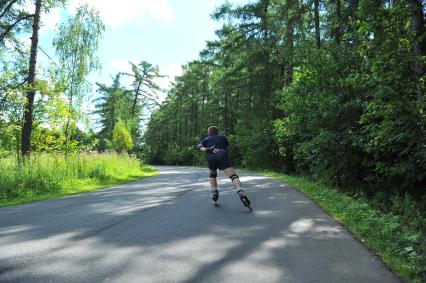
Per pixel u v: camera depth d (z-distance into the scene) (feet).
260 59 92.38
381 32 25.96
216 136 30.42
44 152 61.67
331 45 45.50
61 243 18.56
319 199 34.32
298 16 68.08
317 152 45.03
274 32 86.07
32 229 21.84
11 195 41.22
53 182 47.52
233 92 123.85
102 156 73.92
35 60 60.29
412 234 19.10
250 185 49.90
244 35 96.07
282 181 57.57
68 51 73.05
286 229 21.86
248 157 108.58
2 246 18.03
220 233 20.76
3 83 58.08
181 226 22.54
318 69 44.29
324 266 15.17
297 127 50.90
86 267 14.90
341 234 20.67
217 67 158.81
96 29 74.59
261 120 100.42
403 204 31.22
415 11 27.53
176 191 42.16
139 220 24.38
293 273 14.33
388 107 25.30
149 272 14.34
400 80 25.49
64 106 64.39
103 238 19.58
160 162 254.06
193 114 239.09
